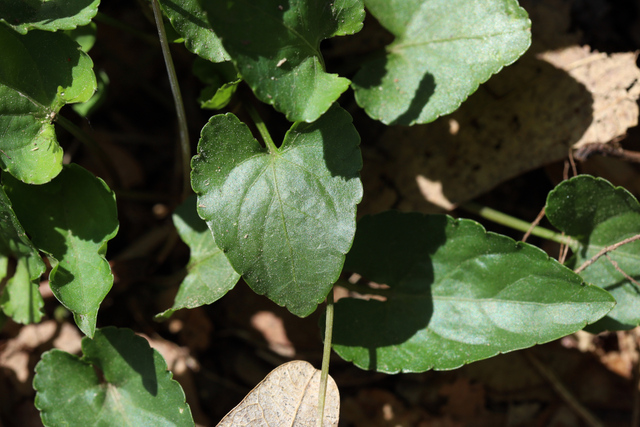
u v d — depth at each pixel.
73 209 0.36
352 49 0.40
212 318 0.41
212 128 0.35
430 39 0.37
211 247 0.37
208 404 0.41
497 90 0.40
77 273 0.36
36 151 0.35
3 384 0.41
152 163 0.42
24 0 0.35
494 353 0.36
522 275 0.36
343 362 0.41
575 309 0.36
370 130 0.41
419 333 0.37
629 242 0.37
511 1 0.36
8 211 0.35
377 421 0.41
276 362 0.41
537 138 0.39
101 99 0.38
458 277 0.37
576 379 0.42
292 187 0.35
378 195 0.40
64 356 0.37
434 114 0.37
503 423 0.41
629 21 0.41
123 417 0.37
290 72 0.34
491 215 0.39
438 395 0.41
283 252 0.35
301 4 0.34
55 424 0.36
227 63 0.37
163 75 0.42
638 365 0.41
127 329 0.37
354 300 0.37
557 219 0.37
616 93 0.39
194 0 0.35
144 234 0.41
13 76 0.35
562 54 0.39
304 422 0.36
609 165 0.41
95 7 0.35
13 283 0.38
